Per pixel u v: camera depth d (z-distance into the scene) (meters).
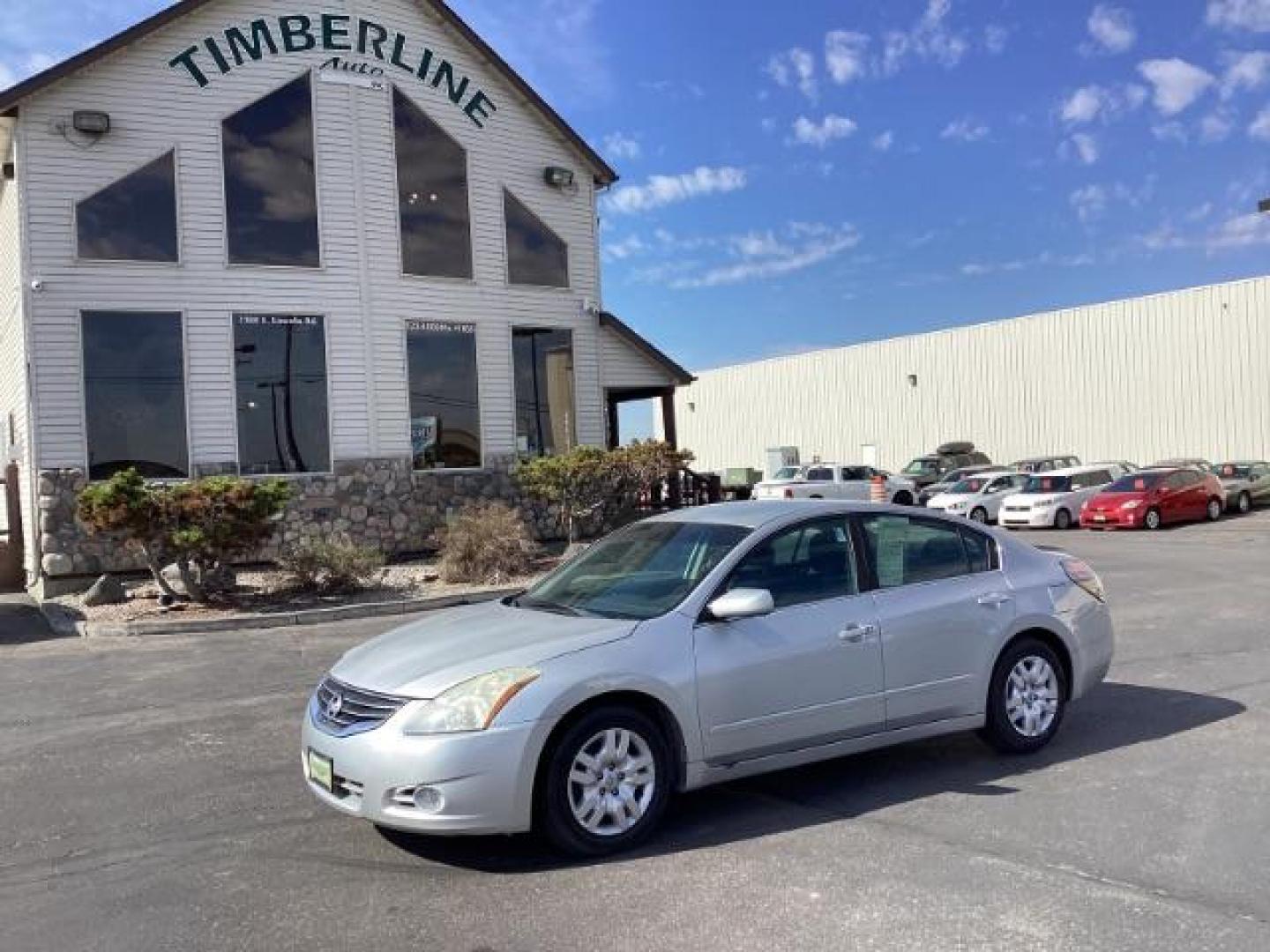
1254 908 4.09
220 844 5.16
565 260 20.30
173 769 6.56
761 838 5.00
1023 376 35.44
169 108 16.23
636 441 19.06
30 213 15.32
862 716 5.60
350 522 17.31
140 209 16.03
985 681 6.06
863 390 41.28
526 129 19.88
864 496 30.66
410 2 18.34
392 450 17.80
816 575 5.70
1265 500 28.05
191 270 16.27
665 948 3.88
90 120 15.53
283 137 17.11
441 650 5.09
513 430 19.27
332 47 17.52
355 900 4.42
